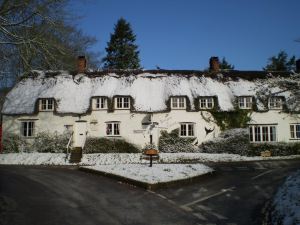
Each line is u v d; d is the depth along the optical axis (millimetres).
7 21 23656
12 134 32688
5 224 8820
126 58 60312
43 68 32594
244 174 18672
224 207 11047
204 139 32656
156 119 32750
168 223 9125
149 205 11211
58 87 34656
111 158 27281
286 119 33906
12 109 33156
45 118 32844
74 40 39062
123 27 61438
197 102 33281
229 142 30953
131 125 32562
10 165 24359
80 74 36281
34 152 30922
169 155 28484
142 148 31969
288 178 13266
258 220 9516
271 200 11383
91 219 9453
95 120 32625
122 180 16000
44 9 23969
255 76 37125
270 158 28906
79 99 33688
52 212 10148
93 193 13156
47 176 17641
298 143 33312
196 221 9367
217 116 33031
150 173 16484
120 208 10773
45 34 25531
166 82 35312
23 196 12312
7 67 28500
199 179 16719
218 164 24141
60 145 31141
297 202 9469
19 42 23312
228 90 35188
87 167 20266
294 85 17781
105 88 34094
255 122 33594
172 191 13773
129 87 34344
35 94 34188
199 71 37219
